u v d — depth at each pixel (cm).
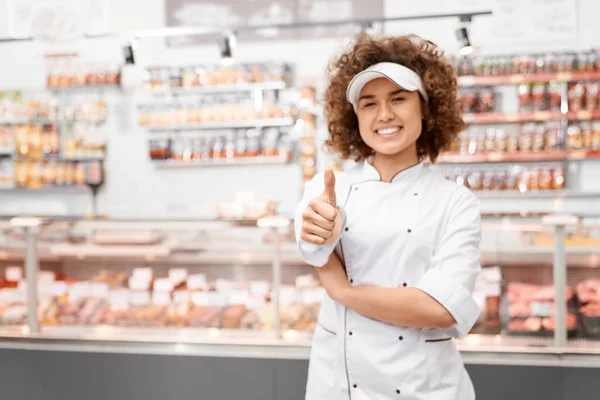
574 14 467
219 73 484
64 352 269
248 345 262
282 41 514
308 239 125
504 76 455
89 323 283
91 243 303
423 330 132
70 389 269
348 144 155
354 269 136
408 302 125
